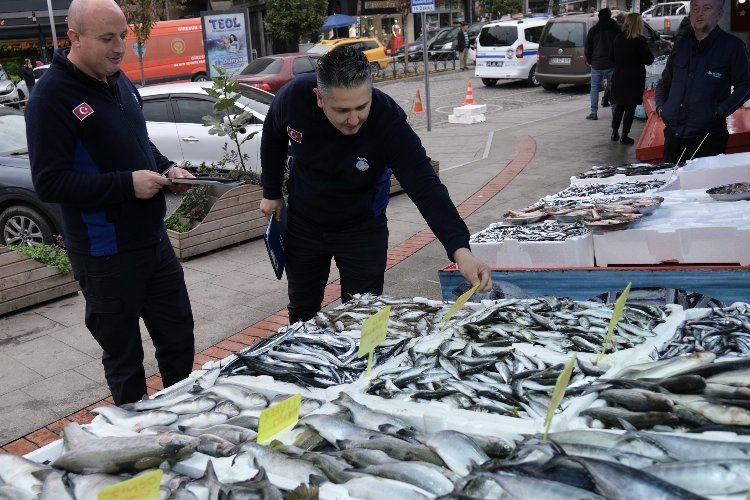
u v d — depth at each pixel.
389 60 29.41
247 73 16.61
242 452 2.13
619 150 10.95
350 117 2.97
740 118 7.83
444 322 2.93
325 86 2.90
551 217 4.87
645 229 4.10
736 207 4.38
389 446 2.08
